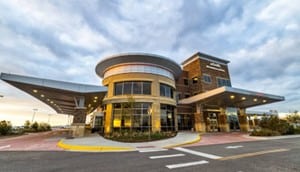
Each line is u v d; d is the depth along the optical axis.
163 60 23.23
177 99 31.19
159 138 15.05
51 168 6.04
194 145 12.40
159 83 22.86
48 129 44.03
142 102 20.84
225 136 19.58
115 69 23.27
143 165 6.43
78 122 17.58
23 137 20.52
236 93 21.44
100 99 22.12
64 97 20.53
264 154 8.70
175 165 6.41
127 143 12.73
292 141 14.68
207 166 6.22
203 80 31.44
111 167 6.13
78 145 11.38
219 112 31.45
